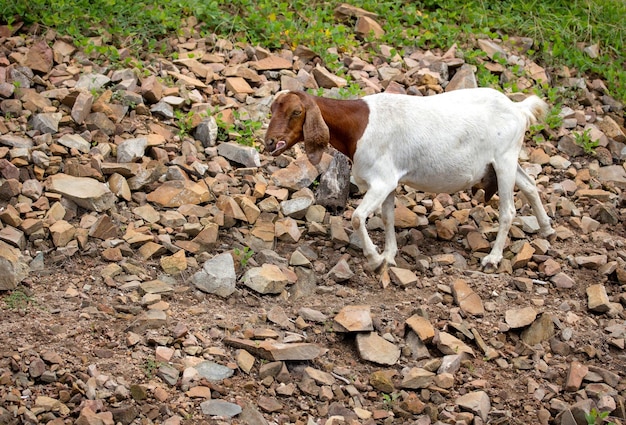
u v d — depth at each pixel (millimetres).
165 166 6863
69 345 5066
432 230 6695
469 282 6086
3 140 6688
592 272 6367
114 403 4676
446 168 6043
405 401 4980
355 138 5883
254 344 5184
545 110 6543
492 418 5012
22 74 7461
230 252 6125
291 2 9336
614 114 8672
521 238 6648
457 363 5309
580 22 9789
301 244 6379
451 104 6094
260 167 7105
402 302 5855
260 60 8320
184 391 4859
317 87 8109
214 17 8727
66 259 5887
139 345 5145
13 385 4738
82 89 7379
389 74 8375
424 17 9312
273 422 4770
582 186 7547
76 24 8289
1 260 5539
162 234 6211
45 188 6402
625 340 5656
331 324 5527
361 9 9312
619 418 5051
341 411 4902
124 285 5695
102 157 6766
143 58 8117
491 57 8930
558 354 5590
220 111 7566
